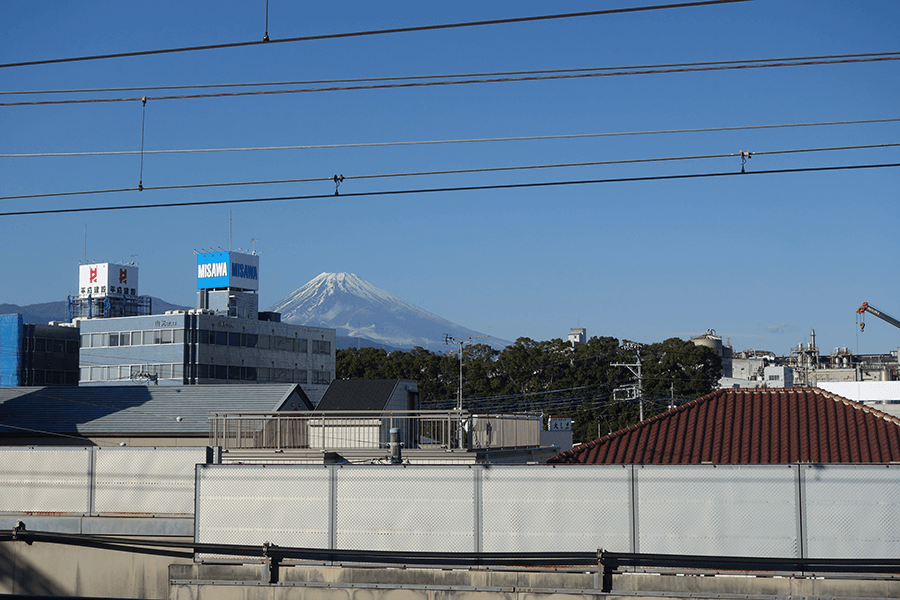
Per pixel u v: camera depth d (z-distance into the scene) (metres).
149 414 36.06
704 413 27.80
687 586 16.25
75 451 22.59
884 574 15.68
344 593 17.70
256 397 37.03
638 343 86.56
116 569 21.47
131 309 98.44
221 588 18.34
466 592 17.11
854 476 16.19
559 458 26.06
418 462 22.66
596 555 16.61
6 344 87.38
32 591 21.77
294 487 18.61
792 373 120.38
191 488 22.03
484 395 89.44
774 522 16.39
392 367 93.62
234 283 92.44
